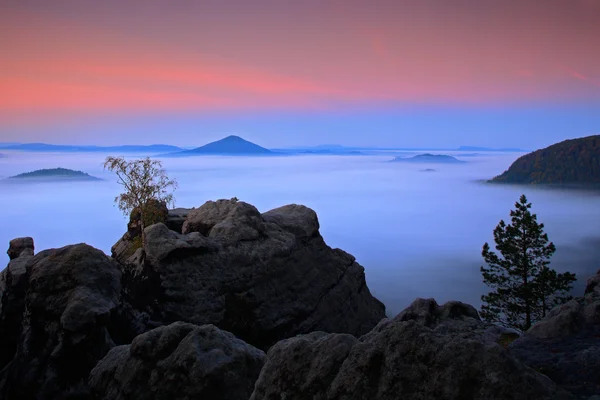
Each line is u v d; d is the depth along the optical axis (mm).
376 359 12180
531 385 10797
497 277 49312
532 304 46188
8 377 27594
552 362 14703
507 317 47156
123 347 20359
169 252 37312
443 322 25984
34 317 28312
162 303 36250
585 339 16375
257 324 40469
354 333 51125
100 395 18359
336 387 12227
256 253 42906
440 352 11602
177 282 37062
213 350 17203
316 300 47031
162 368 17266
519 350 16297
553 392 10805
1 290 34688
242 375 16938
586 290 24016
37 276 29516
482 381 10891
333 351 13273
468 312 27297
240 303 40000
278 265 44188
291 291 44875
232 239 42719
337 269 53094
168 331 18391
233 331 39156
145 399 16688
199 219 47406
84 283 29312
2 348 32031
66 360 26125
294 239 48188
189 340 17641
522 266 48125
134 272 36969
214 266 39656
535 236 47375
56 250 31938
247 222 45250
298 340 14266
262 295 41719
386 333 12555
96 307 27141
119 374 18078
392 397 11391
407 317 26359
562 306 18781
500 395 10586
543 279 45031
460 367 11203
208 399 16109
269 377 13891
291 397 13055
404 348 11961
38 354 26953
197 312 37031
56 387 25641
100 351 27078
